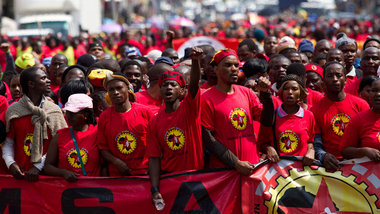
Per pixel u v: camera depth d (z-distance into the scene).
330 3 114.06
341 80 10.29
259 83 9.16
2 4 71.31
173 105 9.51
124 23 80.38
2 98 10.93
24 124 10.00
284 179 9.61
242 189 9.45
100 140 9.88
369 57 13.74
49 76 16.11
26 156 10.06
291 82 9.75
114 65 13.44
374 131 9.64
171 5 160.88
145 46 30.92
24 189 9.92
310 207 9.58
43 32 44.84
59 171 9.73
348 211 9.59
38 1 47.72
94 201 9.70
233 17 90.81
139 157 9.87
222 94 9.49
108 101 10.38
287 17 78.75
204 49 16.41
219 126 9.44
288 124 9.88
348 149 9.84
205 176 9.45
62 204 9.80
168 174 9.51
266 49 18.83
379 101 9.52
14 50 31.86
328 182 9.64
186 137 9.39
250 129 9.58
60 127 10.20
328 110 10.41
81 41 34.09
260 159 10.45
